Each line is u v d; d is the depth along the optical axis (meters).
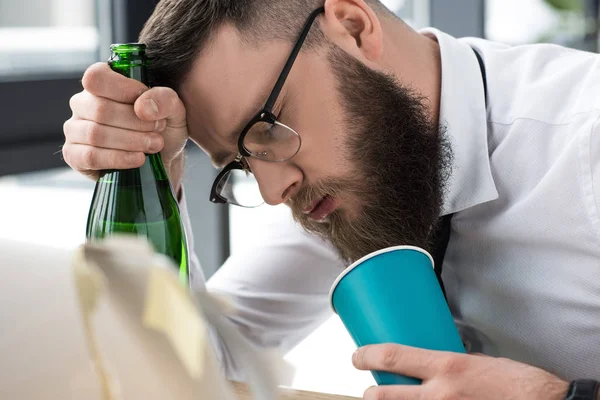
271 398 0.43
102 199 0.82
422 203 1.00
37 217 2.06
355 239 1.01
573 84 1.10
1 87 1.51
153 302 0.37
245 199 1.08
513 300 1.07
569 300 1.02
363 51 1.01
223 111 0.92
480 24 3.23
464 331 1.16
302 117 0.94
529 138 1.07
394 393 0.67
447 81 1.08
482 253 1.10
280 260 1.30
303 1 0.96
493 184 1.06
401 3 3.24
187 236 1.08
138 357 0.37
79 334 0.37
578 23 3.48
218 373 0.37
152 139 0.83
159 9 0.94
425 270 0.71
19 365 0.37
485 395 0.69
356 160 0.97
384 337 0.68
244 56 0.91
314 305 1.34
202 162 2.11
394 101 1.00
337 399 0.76
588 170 1.00
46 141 1.62
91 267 0.38
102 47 1.89
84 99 0.85
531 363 1.08
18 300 0.38
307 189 0.98
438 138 1.05
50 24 1.75
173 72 0.91
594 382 0.71
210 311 0.43
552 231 1.03
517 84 1.14
